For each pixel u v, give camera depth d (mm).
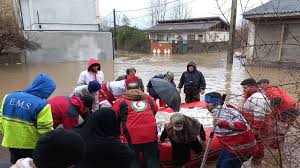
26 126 3121
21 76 13844
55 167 1396
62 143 1401
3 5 18109
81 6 21375
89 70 6074
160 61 22297
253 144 3453
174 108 4559
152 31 42438
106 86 5379
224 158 3750
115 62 21250
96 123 2412
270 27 16891
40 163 1407
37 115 3094
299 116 2975
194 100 7258
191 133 4055
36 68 16656
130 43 35094
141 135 3719
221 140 3629
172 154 4297
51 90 3271
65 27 21016
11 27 17188
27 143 3178
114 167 2422
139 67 18016
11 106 3156
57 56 20328
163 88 4613
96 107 5043
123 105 3840
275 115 2557
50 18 20484
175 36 40156
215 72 15102
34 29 20141
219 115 3531
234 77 13469
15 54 18594
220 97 3607
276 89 3646
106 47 22172
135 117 3771
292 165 2596
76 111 3912
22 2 19641
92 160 2354
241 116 3432
